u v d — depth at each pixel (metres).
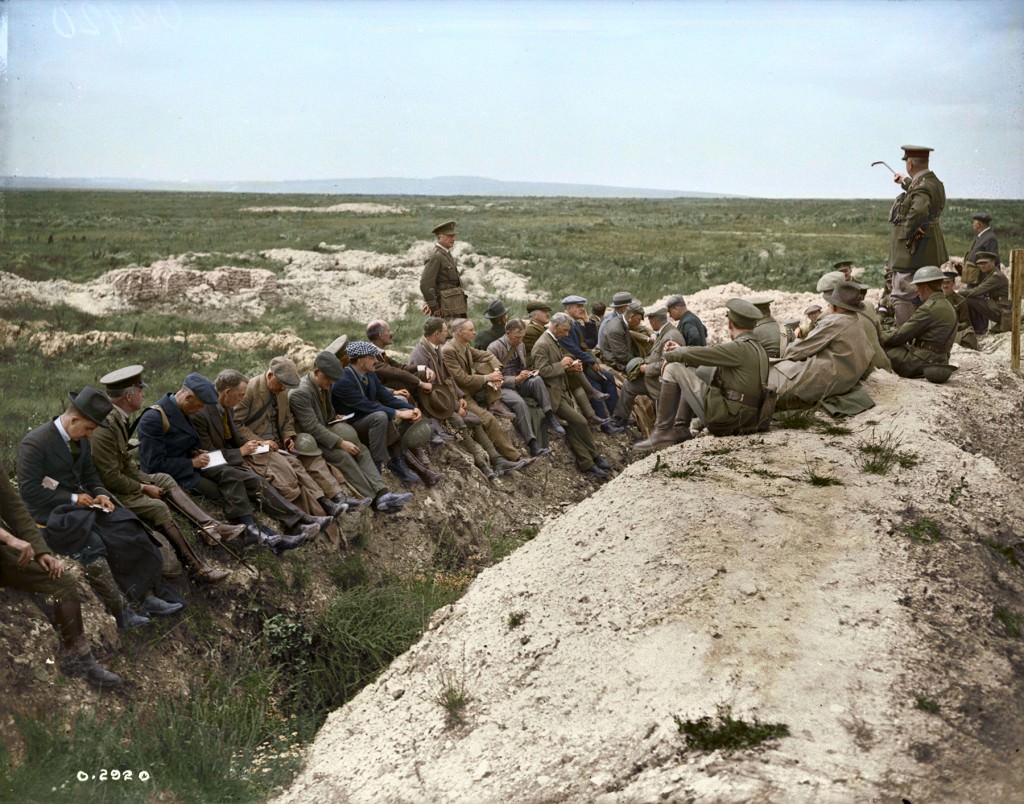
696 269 31.06
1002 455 9.22
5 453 8.82
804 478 7.50
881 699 5.13
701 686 5.27
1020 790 4.71
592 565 6.71
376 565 8.50
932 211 12.54
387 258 32.03
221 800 5.56
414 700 6.24
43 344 16.45
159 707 6.02
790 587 6.04
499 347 11.34
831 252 35.06
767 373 8.55
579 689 5.61
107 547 6.32
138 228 44.59
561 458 11.54
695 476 7.62
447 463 10.16
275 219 54.41
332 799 5.44
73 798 5.13
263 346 17.34
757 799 4.34
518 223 53.59
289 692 6.95
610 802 4.59
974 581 6.41
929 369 10.50
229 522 7.48
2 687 5.45
